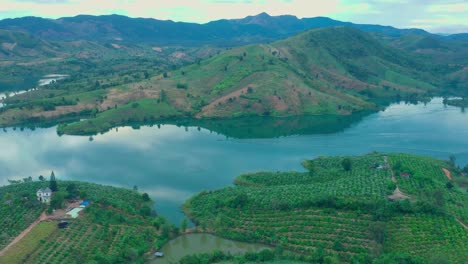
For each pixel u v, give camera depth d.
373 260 150.88
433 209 183.25
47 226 174.75
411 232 171.25
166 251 169.62
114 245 166.38
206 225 186.62
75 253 157.12
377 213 182.00
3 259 151.12
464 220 180.88
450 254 155.12
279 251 161.75
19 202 194.00
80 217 184.00
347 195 197.75
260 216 191.00
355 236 170.75
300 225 181.00
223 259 158.75
